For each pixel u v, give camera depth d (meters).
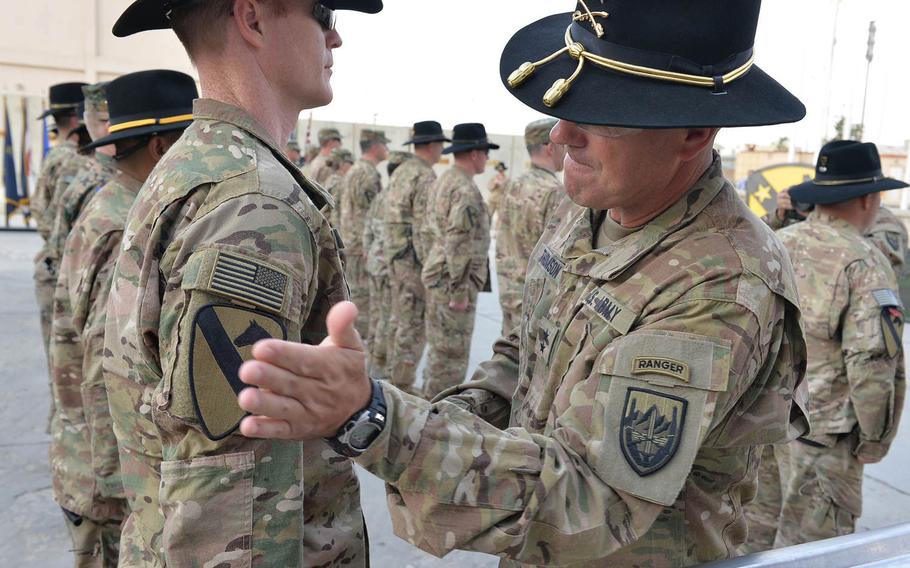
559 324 1.27
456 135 5.50
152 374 1.24
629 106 1.03
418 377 6.38
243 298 1.10
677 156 1.11
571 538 0.93
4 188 14.42
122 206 2.18
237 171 1.20
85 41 14.84
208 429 1.08
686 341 1.02
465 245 5.33
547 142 5.20
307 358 0.77
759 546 3.19
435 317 5.49
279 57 1.37
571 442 1.01
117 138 2.18
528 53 1.23
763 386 1.17
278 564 1.16
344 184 8.22
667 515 1.18
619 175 1.12
